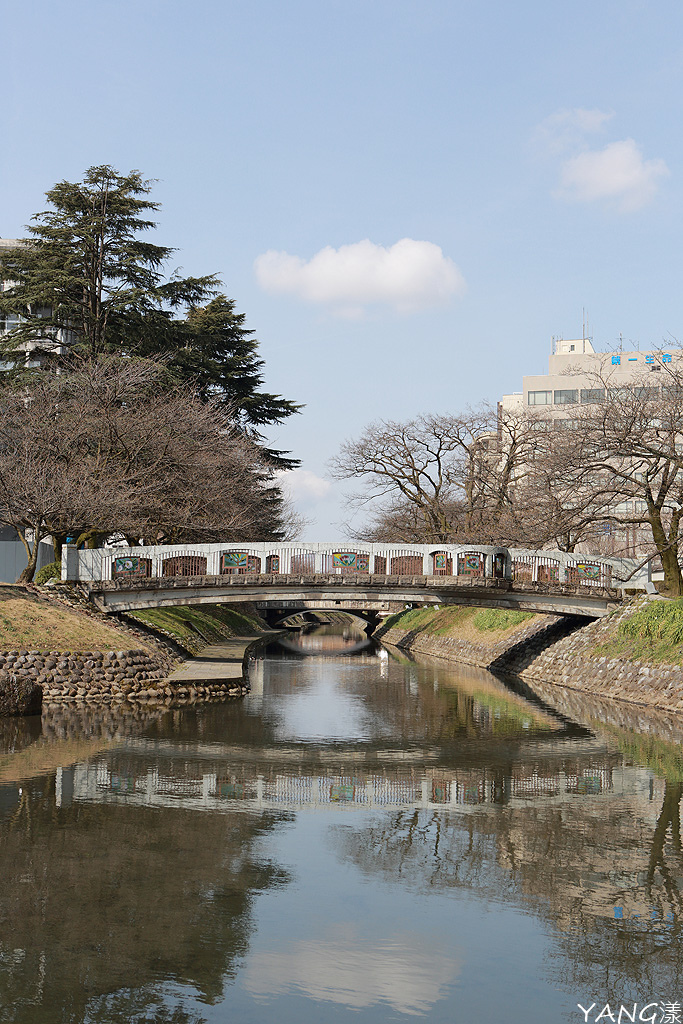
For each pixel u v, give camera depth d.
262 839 13.73
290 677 40.66
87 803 15.80
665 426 34.16
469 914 10.68
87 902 10.89
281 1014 8.16
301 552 34.84
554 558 37.00
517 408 87.81
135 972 9.00
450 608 62.34
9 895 11.11
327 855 12.95
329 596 35.31
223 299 57.88
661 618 31.67
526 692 34.47
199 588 34.25
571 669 35.91
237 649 44.28
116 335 46.50
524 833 14.19
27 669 28.41
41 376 41.56
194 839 13.68
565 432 36.53
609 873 12.22
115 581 33.75
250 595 34.69
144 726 24.77
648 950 9.70
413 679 39.91
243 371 56.31
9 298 44.00
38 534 34.81
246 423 56.28
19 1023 7.89
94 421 37.50
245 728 24.73
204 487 41.50
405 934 10.08
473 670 45.41
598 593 36.44
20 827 14.18
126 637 32.34
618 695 31.05
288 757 20.55
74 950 9.50
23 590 32.16
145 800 16.12
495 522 47.41
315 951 9.58
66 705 28.30
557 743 22.70
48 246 44.75
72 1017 8.03
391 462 52.66
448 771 19.12
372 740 23.08
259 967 9.16
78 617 31.98
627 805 16.06
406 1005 8.35
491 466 52.25
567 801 16.39
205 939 9.84
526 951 9.66
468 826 14.59
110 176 45.88
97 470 36.31
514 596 36.22
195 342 52.06
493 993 8.66
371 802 16.25
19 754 20.27
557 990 8.77
